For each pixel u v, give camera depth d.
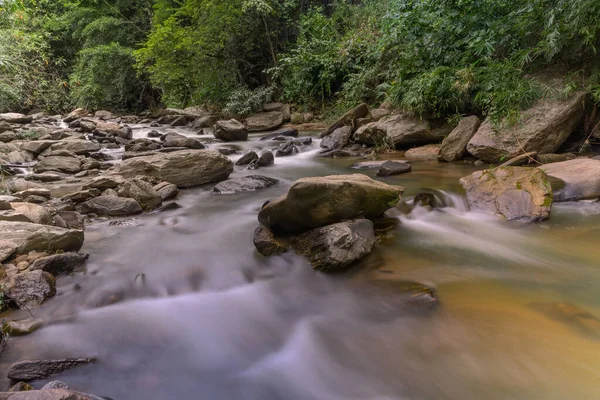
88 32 20.06
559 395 1.99
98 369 2.34
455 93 7.38
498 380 2.12
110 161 8.48
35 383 2.19
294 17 15.62
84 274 3.45
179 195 6.05
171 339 2.64
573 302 2.76
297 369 2.37
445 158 7.03
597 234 3.79
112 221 4.84
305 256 3.58
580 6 5.32
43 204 5.05
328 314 2.89
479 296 2.91
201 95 16.50
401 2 8.54
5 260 3.30
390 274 3.31
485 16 7.27
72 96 20.14
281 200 3.96
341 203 3.77
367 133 8.82
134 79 20.31
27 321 2.74
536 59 6.64
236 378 2.30
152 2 20.27
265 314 2.93
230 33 14.62
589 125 6.27
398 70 8.74
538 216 4.13
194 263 3.69
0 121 11.95
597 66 6.02
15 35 9.80
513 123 6.11
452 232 4.18
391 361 2.36
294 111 14.12
